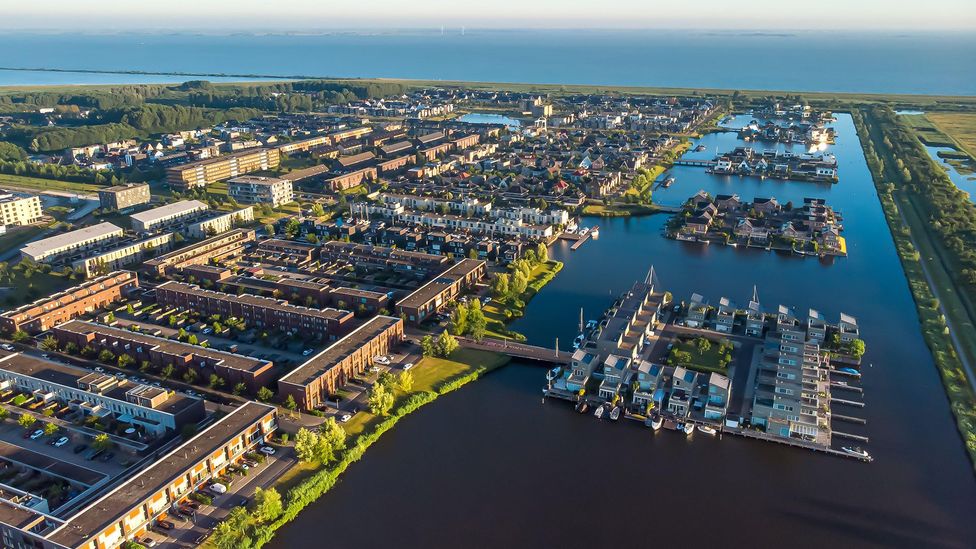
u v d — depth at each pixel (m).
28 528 149.88
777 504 172.25
